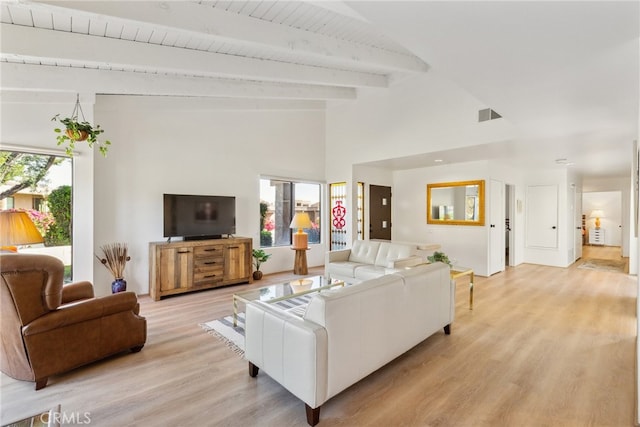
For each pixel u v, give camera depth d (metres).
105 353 2.46
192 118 4.97
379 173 6.93
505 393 2.09
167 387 2.17
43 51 2.57
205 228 4.89
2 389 2.12
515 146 4.48
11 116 3.30
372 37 3.45
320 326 1.83
